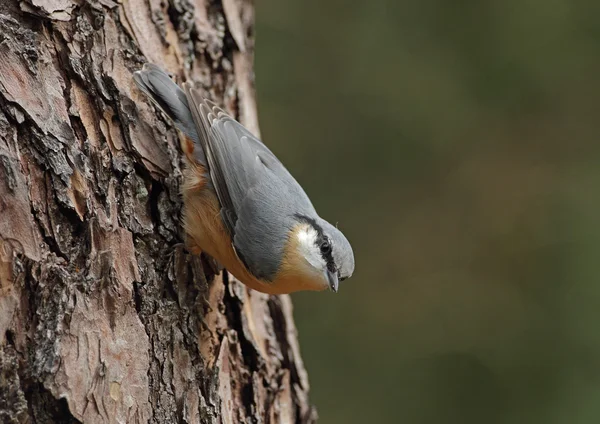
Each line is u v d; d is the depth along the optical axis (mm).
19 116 4961
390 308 14383
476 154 14961
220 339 5980
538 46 14711
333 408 13539
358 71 15016
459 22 14992
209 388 5539
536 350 13469
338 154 14898
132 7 6250
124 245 5199
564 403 12945
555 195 14539
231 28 7234
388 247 14781
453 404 13453
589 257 14008
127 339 4953
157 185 5867
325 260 6449
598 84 14633
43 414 4520
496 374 13469
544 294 13992
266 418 6234
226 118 6484
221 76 7156
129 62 6020
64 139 5113
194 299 5793
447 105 14883
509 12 14742
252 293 6723
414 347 13969
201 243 6051
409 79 14938
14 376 4492
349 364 13945
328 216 14805
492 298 14219
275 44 15008
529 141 14875
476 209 14812
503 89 14852
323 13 15188
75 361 4656
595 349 13227
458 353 13789
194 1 7004
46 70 5262
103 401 4707
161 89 5961
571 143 14758
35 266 4719
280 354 6770
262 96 14828
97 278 4914
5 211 4719
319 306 14281
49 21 5438
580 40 14656
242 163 6348
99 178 5344
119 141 5668
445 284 14484
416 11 15078
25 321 4633
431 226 14836
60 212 4973
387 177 15008
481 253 14609
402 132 14961
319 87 14992
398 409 13492
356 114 14961
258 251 6207
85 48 5680
